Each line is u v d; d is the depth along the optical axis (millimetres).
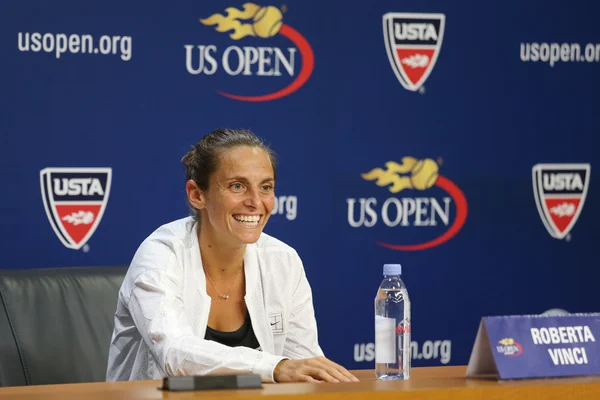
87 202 11477
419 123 12672
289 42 12133
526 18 12977
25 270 8992
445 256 12859
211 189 7656
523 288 13180
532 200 13148
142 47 11586
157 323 7164
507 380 5875
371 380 6281
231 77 11938
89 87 11422
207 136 7879
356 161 12461
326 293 12406
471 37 12797
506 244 13086
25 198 11266
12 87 11156
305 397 5383
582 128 13266
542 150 13141
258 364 6445
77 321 8875
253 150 7664
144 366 8023
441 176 12797
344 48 12344
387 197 12609
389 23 12484
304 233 12273
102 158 11508
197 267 7918
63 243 11414
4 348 8570
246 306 8125
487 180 12961
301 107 12219
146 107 11625
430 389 5570
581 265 13375
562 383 5777
